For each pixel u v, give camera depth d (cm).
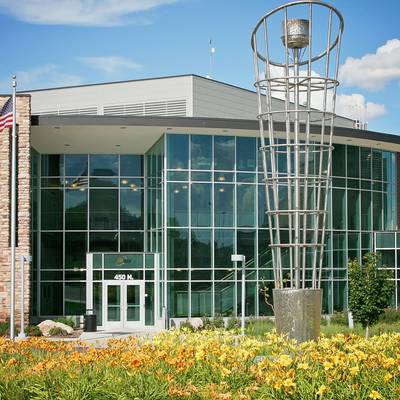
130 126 3519
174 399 1038
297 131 1496
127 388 1056
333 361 1062
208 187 3741
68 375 1105
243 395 1041
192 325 3447
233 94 5416
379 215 4259
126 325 3791
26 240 3400
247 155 3797
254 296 3759
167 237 3681
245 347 1250
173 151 3716
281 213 1491
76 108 5534
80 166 4256
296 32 1491
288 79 1504
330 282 3969
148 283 3825
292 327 1437
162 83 5281
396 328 3066
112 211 4241
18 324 3356
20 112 3438
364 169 4200
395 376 1069
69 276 4181
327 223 3994
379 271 2858
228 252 3741
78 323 3997
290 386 1005
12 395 1060
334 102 1535
